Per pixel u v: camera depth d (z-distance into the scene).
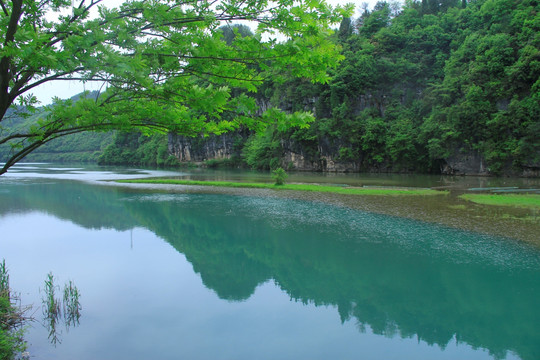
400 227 21.11
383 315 10.95
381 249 17.08
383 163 74.81
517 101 53.84
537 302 11.67
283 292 12.65
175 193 37.31
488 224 21.27
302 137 80.38
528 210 25.14
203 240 19.39
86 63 3.71
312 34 4.39
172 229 21.81
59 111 4.38
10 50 3.47
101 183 47.69
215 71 4.67
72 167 97.62
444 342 9.45
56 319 10.21
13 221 24.22
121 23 4.09
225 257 16.59
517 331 10.04
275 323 10.34
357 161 76.44
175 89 4.64
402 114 74.62
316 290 12.81
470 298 11.96
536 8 61.16
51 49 3.86
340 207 27.94
